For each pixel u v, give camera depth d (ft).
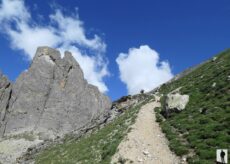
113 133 187.11
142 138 149.28
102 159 145.79
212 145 117.70
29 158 350.02
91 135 250.98
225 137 118.73
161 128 159.94
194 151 118.42
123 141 149.38
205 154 111.04
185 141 132.36
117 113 303.27
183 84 239.30
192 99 182.60
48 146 359.87
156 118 181.37
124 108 303.89
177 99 178.29
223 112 143.74
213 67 237.25
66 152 235.81
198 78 229.25
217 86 179.93
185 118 160.04
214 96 170.71
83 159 171.12
